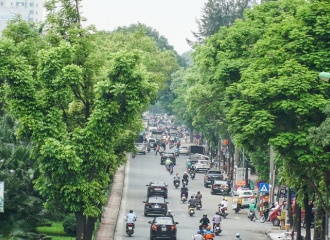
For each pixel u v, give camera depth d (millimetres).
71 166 85562
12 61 86750
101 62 91625
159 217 113625
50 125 87375
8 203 88375
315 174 90125
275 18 118250
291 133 83312
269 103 85750
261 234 121875
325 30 86250
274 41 90625
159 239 110750
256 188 184250
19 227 88438
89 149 88000
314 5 87750
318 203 101750
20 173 96750
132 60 87500
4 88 89750
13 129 110312
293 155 83875
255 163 159375
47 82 87875
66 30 93750
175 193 169250
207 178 182250
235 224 132375
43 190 87938
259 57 97938
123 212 139250
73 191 87188
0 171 92562
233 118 87000
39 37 97875
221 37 130000
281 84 83625
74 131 88188
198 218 136375
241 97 90312
